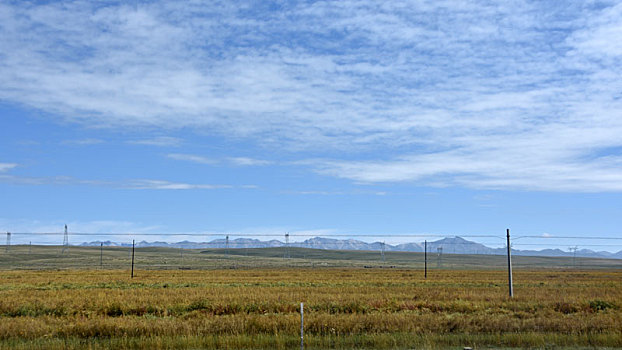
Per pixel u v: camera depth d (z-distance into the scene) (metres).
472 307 36.47
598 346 22.20
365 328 26.23
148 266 158.00
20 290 51.69
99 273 99.38
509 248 46.53
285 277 84.25
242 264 188.00
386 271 120.12
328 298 41.00
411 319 28.22
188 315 32.81
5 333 24.61
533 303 38.31
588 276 99.94
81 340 23.83
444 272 116.69
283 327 26.19
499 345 22.41
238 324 26.34
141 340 22.75
